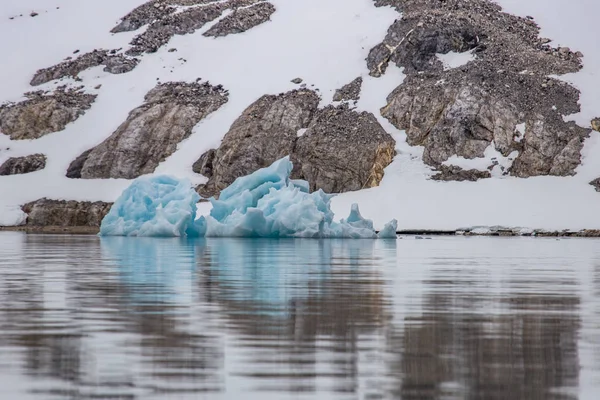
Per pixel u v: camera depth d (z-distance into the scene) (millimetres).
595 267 98750
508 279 80062
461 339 42312
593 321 49188
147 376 33531
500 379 32844
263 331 44844
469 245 168000
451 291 67750
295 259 111625
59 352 38531
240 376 33531
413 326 46938
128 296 62500
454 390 31047
